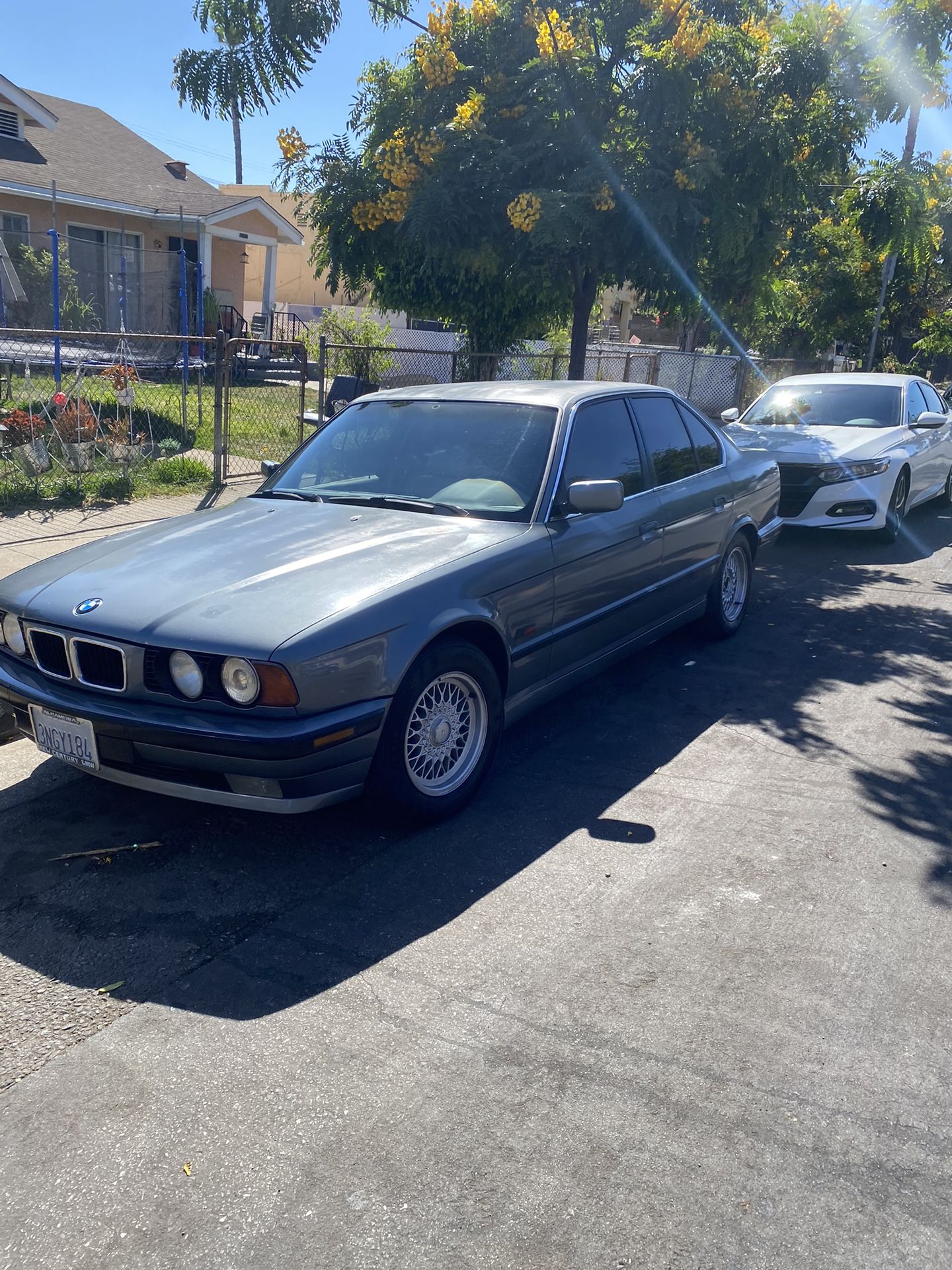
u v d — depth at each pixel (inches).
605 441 203.3
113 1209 89.0
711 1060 107.9
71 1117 99.5
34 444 398.9
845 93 395.9
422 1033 111.6
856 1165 94.0
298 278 1304.1
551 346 697.6
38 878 143.9
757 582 332.5
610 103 366.3
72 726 145.5
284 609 140.3
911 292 932.6
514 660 169.9
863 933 132.4
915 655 254.2
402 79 401.4
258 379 808.3
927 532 423.8
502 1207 89.0
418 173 375.2
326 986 119.9
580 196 346.0
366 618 140.9
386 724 146.0
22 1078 104.8
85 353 641.0
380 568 153.6
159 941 129.0
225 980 121.0
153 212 823.7
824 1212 88.9
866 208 451.2
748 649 257.1
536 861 149.6
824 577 340.8
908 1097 103.0
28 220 785.6
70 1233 86.6
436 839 155.9
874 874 147.6
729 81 358.9
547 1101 101.7
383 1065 106.6
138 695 140.9
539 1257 84.2
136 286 845.2
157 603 144.5
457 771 163.8
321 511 181.5
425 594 149.8
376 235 411.8
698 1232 86.7
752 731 202.1
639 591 208.4
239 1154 94.8
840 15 381.1
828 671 240.2
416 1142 96.1
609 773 180.9
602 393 208.2
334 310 735.7
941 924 134.9
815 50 369.1
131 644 139.3
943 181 642.8
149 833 157.2
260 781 136.3
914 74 401.7
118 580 152.8
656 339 1638.8
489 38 382.3
